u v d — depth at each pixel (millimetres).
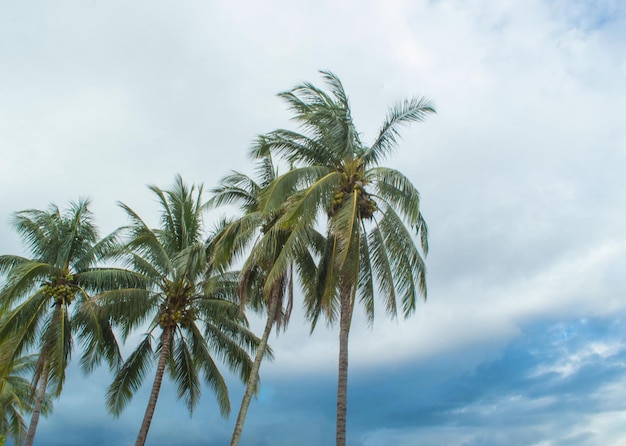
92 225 28062
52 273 26031
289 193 19500
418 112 20625
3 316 24734
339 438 17531
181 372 27781
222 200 24359
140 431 23922
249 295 24406
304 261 23656
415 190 18781
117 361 27844
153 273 26344
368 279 20812
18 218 27062
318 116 19688
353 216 18172
